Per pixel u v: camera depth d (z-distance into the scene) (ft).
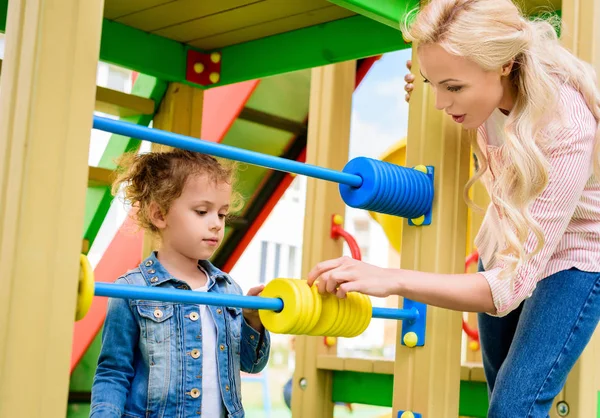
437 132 5.38
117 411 4.45
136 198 5.20
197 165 5.02
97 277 9.64
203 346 4.84
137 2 6.90
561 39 5.90
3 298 3.18
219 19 7.27
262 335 5.14
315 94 8.23
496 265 4.71
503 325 5.40
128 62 7.54
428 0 5.56
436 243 5.25
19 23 3.42
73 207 3.34
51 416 3.22
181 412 4.69
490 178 5.26
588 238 4.80
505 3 4.54
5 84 3.42
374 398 7.69
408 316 5.17
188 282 5.00
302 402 7.95
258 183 10.44
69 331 3.30
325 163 8.01
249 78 7.89
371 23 7.00
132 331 4.68
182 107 8.02
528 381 4.62
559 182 4.40
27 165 3.24
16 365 3.16
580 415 5.62
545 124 4.49
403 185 5.11
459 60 4.39
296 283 4.44
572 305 4.69
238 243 10.76
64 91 3.34
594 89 4.74
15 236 3.20
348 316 4.65
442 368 5.16
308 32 7.48
